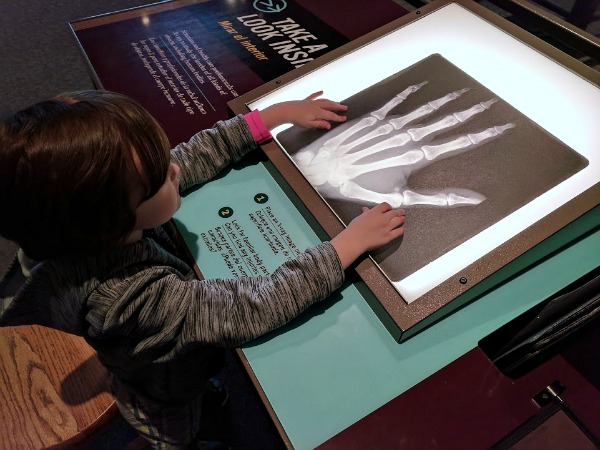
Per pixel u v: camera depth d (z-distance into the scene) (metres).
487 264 0.65
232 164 0.87
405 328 0.63
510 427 0.60
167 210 0.62
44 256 0.56
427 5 0.95
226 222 0.79
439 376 0.64
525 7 0.90
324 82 0.90
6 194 0.50
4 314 0.63
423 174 0.75
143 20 1.22
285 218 0.80
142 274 0.58
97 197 0.50
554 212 0.67
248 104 0.91
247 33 1.17
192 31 1.19
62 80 1.83
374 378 0.64
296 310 0.65
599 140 0.71
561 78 0.78
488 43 0.86
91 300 0.56
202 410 1.18
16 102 1.75
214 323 0.62
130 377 0.73
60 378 0.83
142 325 0.59
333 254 0.66
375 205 0.73
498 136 0.75
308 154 0.81
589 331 0.68
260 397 0.63
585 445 0.58
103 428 0.81
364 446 0.60
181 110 1.00
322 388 0.63
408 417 0.61
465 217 0.69
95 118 0.49
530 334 0.63
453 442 0.60
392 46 0.91
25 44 1.95
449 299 0.64
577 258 0.72
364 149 0.80
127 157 0.51
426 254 0.67
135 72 1.09
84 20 1.22
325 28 1.17
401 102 0.84
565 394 0.63
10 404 0.80
